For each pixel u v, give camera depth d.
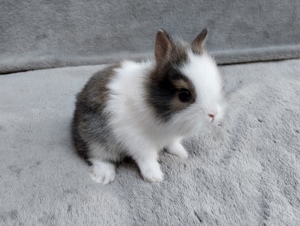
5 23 0.54
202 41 0.32
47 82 0.52
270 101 0.45
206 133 0.40
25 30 0.55
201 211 0.30
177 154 0.37
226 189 0.33
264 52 0.58
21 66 0.55
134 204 0.31
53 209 0.30
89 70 0.55
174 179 0.34
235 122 0.42
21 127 0.41
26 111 0.44
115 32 0.57
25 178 0.33
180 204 0.31
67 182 0.33
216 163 0.36
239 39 0.60
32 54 0.56
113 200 0.31
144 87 0.31
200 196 0.32
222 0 0.57
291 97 0.46
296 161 0.36
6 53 0.56
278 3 0.58
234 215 0.30
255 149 0.38
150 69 0.32
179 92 0.29
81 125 0.35
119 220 0.30
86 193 0.32
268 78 0.52
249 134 0.40
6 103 0.46
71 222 0.29
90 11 0.56
